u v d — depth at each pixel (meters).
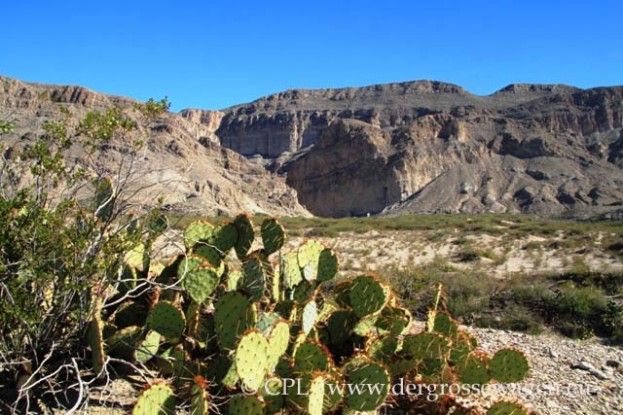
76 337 5.04
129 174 4.95
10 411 4.52
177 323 5.05
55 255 4.75
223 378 4.75
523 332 11.34
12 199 4.64
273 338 4.53
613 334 10.84
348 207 133.00
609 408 6.06
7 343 4.79
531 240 27.73
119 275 5.02
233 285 5.64
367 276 5.54
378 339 5.42
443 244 27.62
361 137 138.12
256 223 20.09
